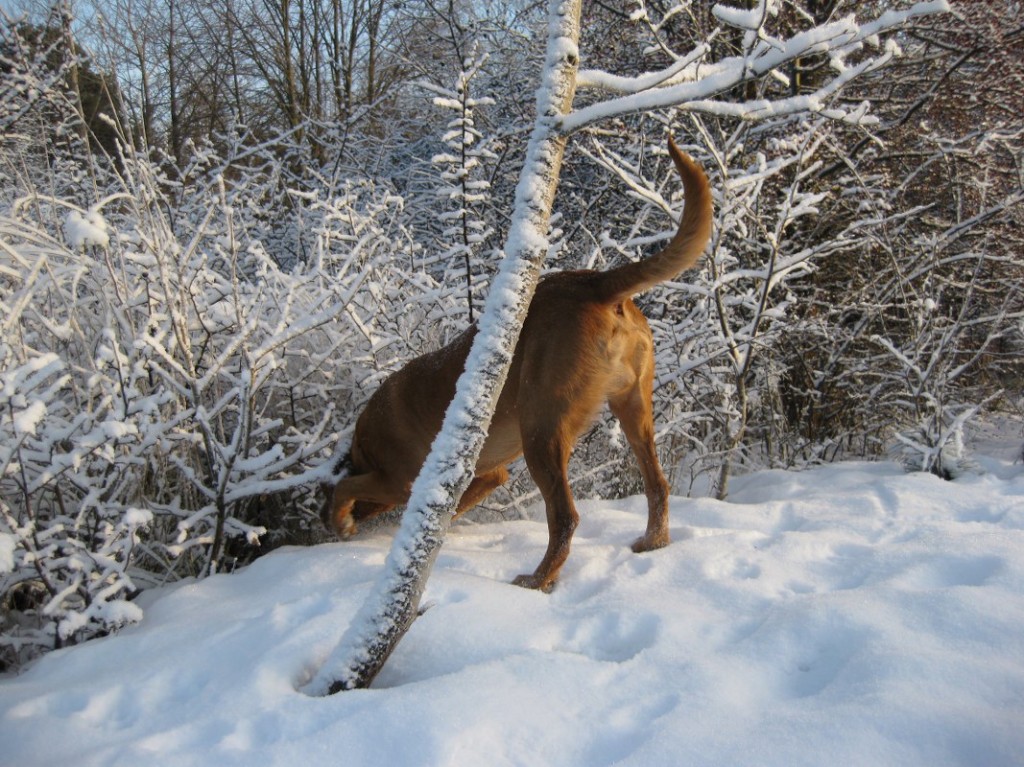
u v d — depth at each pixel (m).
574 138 7.02
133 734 2.33
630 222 7.58
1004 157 7.57
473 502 4.41
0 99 6.48
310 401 5.15
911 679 2.17
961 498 4.26
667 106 2.51
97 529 3.63
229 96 13.05
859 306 6.27
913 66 8.38
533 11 11.05
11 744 2.32
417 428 4.06
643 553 3.58
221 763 2.05
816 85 7.98
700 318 5.75
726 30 6.92
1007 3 7.76
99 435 3.33
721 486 5.38
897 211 7.48
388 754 2.04
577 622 2.83
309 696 2.45
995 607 2.55
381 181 8.47
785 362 7.28
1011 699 2.08
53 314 4.14
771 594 3.00
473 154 5.59
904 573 3.04
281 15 15.65
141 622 3.33
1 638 3.36
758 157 5.39
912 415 6.65
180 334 3.86
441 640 2.74
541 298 3.64
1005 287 7.09
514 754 2.04
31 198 4.53
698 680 2.33
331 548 3.86
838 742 1.92
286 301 4.50
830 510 4.21
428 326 5.46
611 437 4.95
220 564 4.22
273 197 8.73
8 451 3.26
